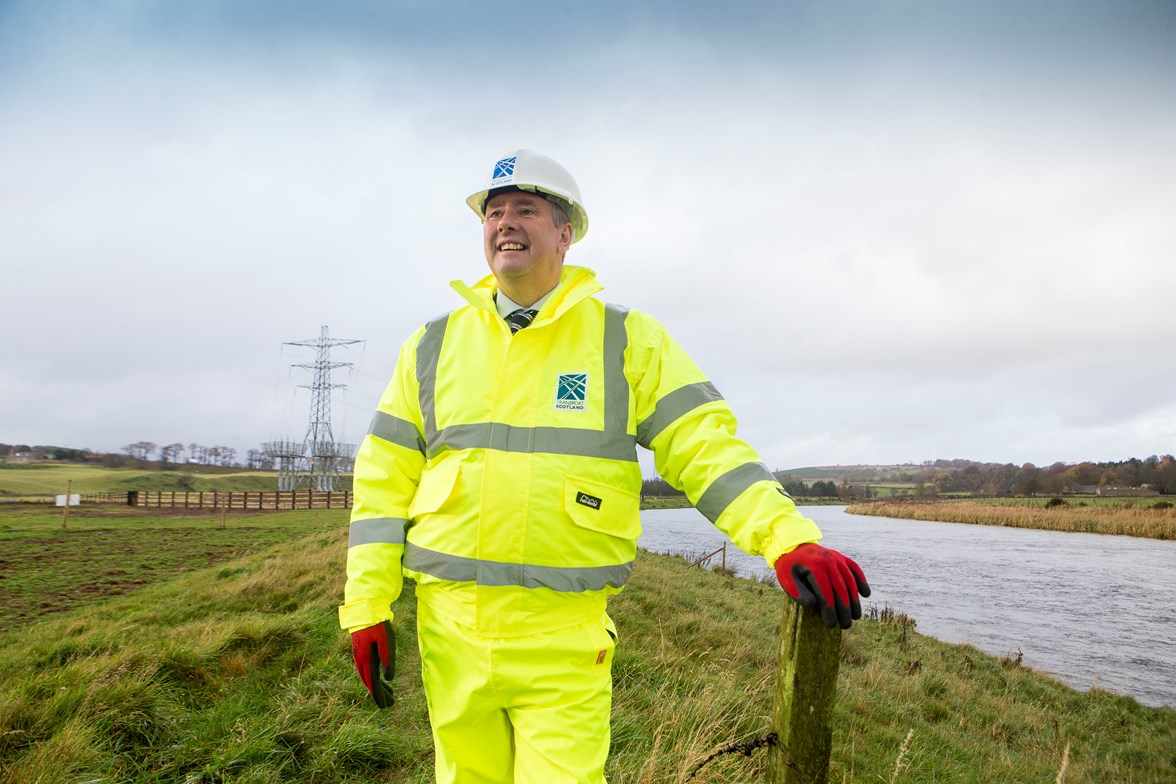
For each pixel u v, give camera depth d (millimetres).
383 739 3549
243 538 20781
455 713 1606
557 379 1622
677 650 6938
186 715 3693
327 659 4793
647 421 1602
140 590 10828
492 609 1532
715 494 1406
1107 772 6473
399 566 1742
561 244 1847
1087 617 17281
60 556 15594
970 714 7859
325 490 78562
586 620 1595
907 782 4531
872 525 58688
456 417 1661
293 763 3312
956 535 46594
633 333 1676
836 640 1411
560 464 1544
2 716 3166
